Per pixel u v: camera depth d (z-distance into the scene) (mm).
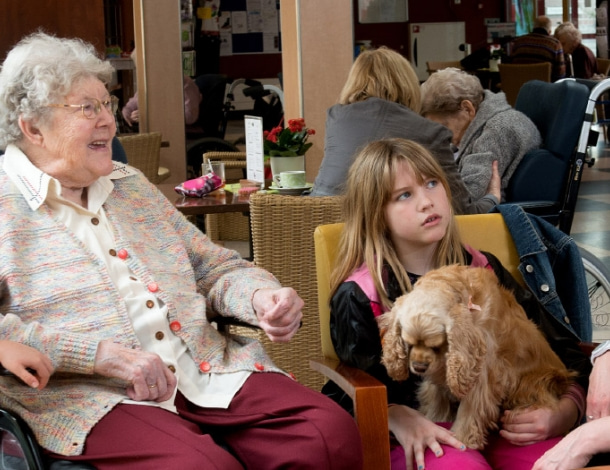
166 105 7250
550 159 4047
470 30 16188
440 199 2205
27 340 1910
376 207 2211
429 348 1865
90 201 2191
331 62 5133
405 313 1888
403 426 2041
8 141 2150
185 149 7297
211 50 8969
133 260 2162
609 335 3746
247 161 4277
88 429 1880
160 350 2111
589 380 2062
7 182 2109
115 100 2969
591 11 15781
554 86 4195
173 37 7113
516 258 2500
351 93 3479
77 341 1935
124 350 1972
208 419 2070
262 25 16203
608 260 5691
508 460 2041
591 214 7148
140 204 2293
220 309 2309
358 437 1993
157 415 1942
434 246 2285
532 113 4355
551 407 2047
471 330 1854
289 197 2967
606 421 1844
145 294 2137
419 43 16141
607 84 4004
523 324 2117
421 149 2217
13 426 1838
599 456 1941
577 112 4043
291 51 5152
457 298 1904
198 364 2152
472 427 1994
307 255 3006
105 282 2070
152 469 1806
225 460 1843
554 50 10320
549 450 1885
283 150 4074
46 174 2111
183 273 2258
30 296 2018
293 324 2184
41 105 2084
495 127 4039
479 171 3971
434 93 4133
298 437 1972
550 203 4031
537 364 2109
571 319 2500
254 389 2109
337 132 3365
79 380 2020
